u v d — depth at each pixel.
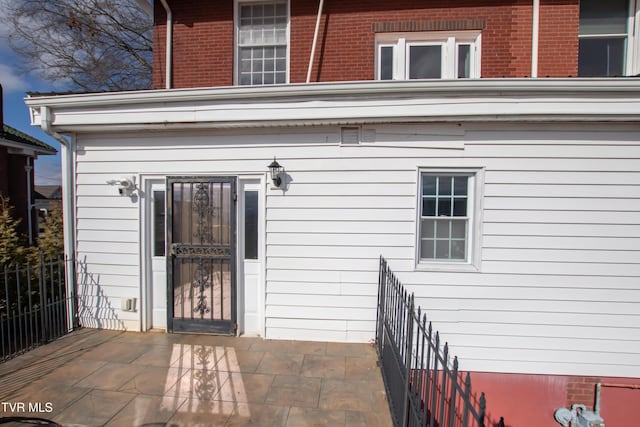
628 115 3.51
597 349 3.85
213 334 4.35
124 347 3.99
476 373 3.98
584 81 3.46
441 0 5.02
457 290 3.98
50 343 4.07
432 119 3.79
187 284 4.38
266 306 4.24
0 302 4.29
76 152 4.45
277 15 5.45
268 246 4.21
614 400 3.83
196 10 5.48
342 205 4.10
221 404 2.93
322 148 4.10
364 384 3.28
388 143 4.02
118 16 12.12
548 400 3.91
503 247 3.92
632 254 3.78
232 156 4.22
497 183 3.90
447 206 4.08
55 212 6.71
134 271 4.45
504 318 3.94
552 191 3.84
